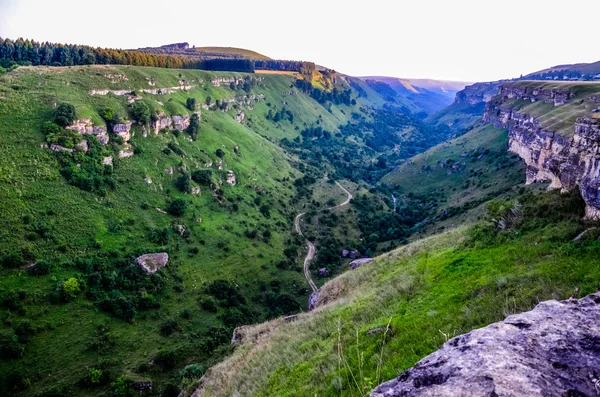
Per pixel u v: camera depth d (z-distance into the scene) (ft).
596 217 61.36
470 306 49.52
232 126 514.68
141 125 357.41
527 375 21.97
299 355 61.98
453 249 80.89
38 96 313.53
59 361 179.01
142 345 201.36
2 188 239.30
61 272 218.79
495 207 84.23
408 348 44.70
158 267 253.85
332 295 111.24
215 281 268.62
